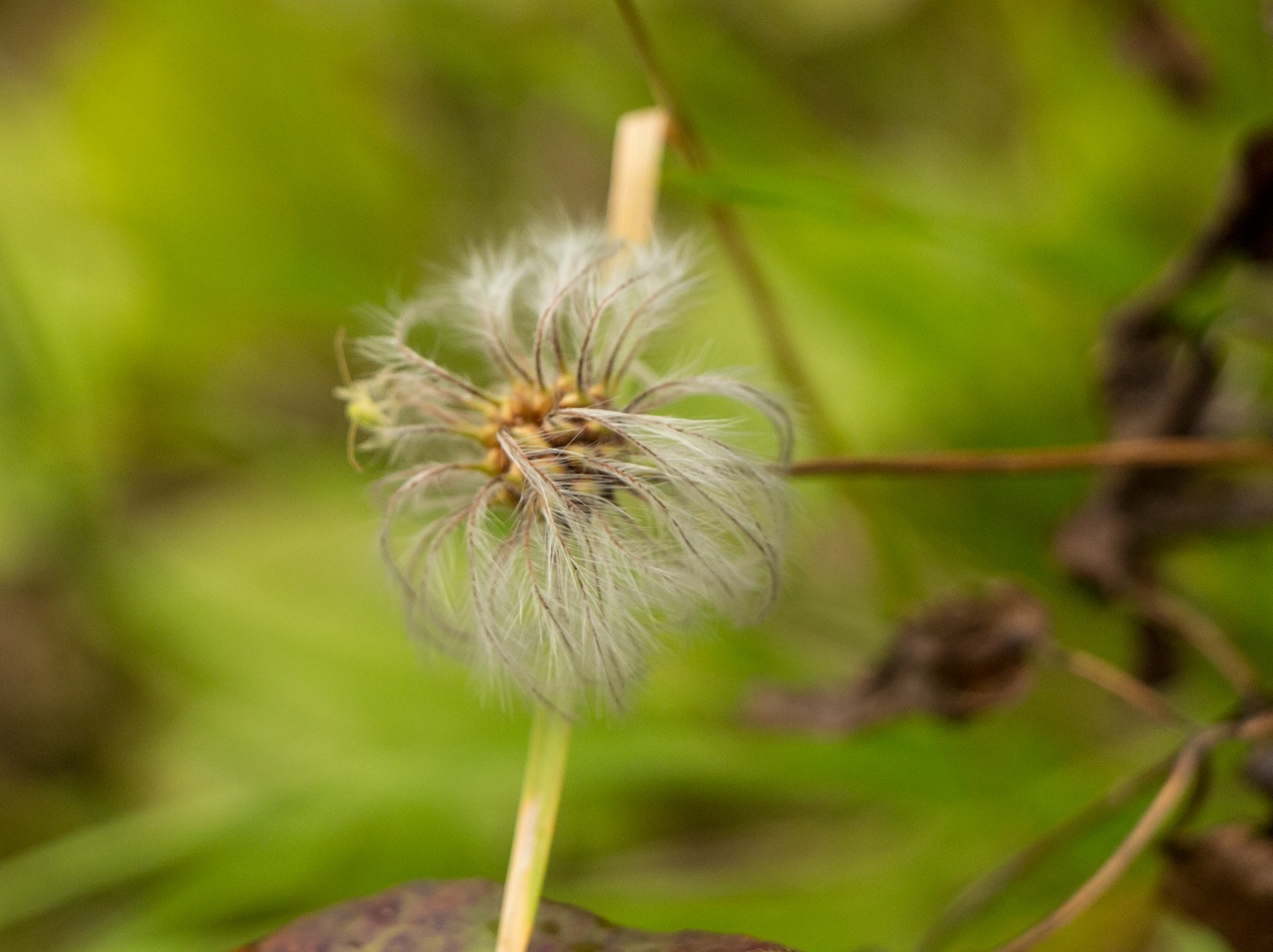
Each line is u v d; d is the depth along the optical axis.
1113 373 0.46
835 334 0.55
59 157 0.69
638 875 0.52
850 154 0.60
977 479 0.53
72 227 0.68
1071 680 0.51
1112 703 0.50
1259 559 0.49
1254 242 0.44
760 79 0.60
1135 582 0.45
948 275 0.55
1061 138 0.57
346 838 0.49
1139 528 0.45
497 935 0.39
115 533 0.64
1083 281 0.47
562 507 0.39
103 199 0.67
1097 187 0.56
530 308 0.41
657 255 0.40
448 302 0.41
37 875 0.48
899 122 0.70
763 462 0.40
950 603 0.43
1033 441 0.53
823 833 0.53
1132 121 0.56
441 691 0.53
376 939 0.39
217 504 0.65
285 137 0.66
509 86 0.64
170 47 0.66
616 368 0.40
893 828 0.51
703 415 0.49
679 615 0.39
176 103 0.66
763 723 0.44
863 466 0.41
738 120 0.58
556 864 0.52
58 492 0.64
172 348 0.69
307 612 0.57
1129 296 0.47
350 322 0.66
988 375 0.54
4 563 0.64
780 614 0.54
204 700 0.56
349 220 0.67
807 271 0.56
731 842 0.53
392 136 0.69
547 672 0.39
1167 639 0.46
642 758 0.48
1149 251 0.50
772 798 0.54
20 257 0.67
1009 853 0.47
